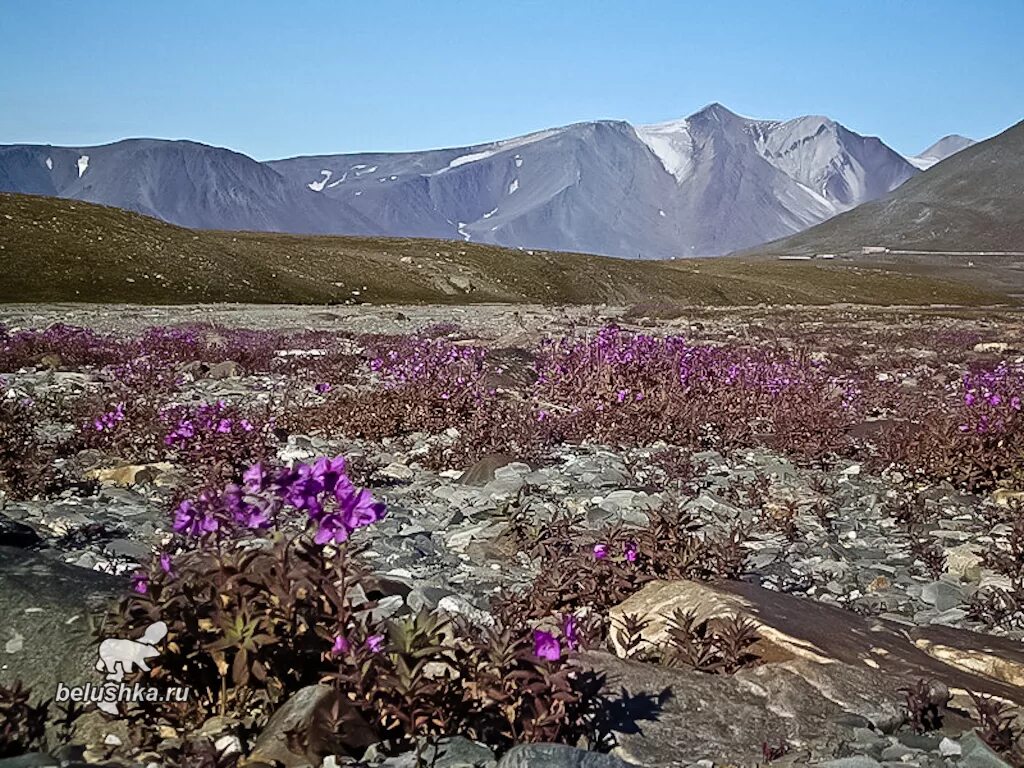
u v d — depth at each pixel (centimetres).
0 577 94
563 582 120
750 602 111
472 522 168
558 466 216
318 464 83
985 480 206
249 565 86
